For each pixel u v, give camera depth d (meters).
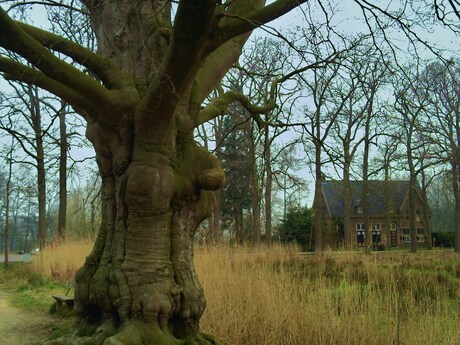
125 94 5.13
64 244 18.03
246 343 6.89
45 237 21.81
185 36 4.23
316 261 11.12
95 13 6.16
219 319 7.11
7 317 9.28
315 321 6.63
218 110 6.64
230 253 10.39
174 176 5.37
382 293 7.10
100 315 5.43
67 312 9.35
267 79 9.62
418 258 13.25
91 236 17.92
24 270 18.05
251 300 7.19
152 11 5.80
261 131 8.86
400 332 6.19
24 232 58.50
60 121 16.28
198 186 5.60
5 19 4.09
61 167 11.85
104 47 5.96
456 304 7.43
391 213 52.66
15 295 12.63
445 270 12.17
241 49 6.57
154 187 5.08
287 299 6.99
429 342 6.01
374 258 9.56
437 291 7.49
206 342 5.38
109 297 5.16
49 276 16.19
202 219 5.77
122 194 5.27
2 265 24.05
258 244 11.74
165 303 5.08
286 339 6.68
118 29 5.84
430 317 6.34
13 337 7.52
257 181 10.95
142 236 5.23
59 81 4.70
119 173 5.29
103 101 4.97
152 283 5.14
